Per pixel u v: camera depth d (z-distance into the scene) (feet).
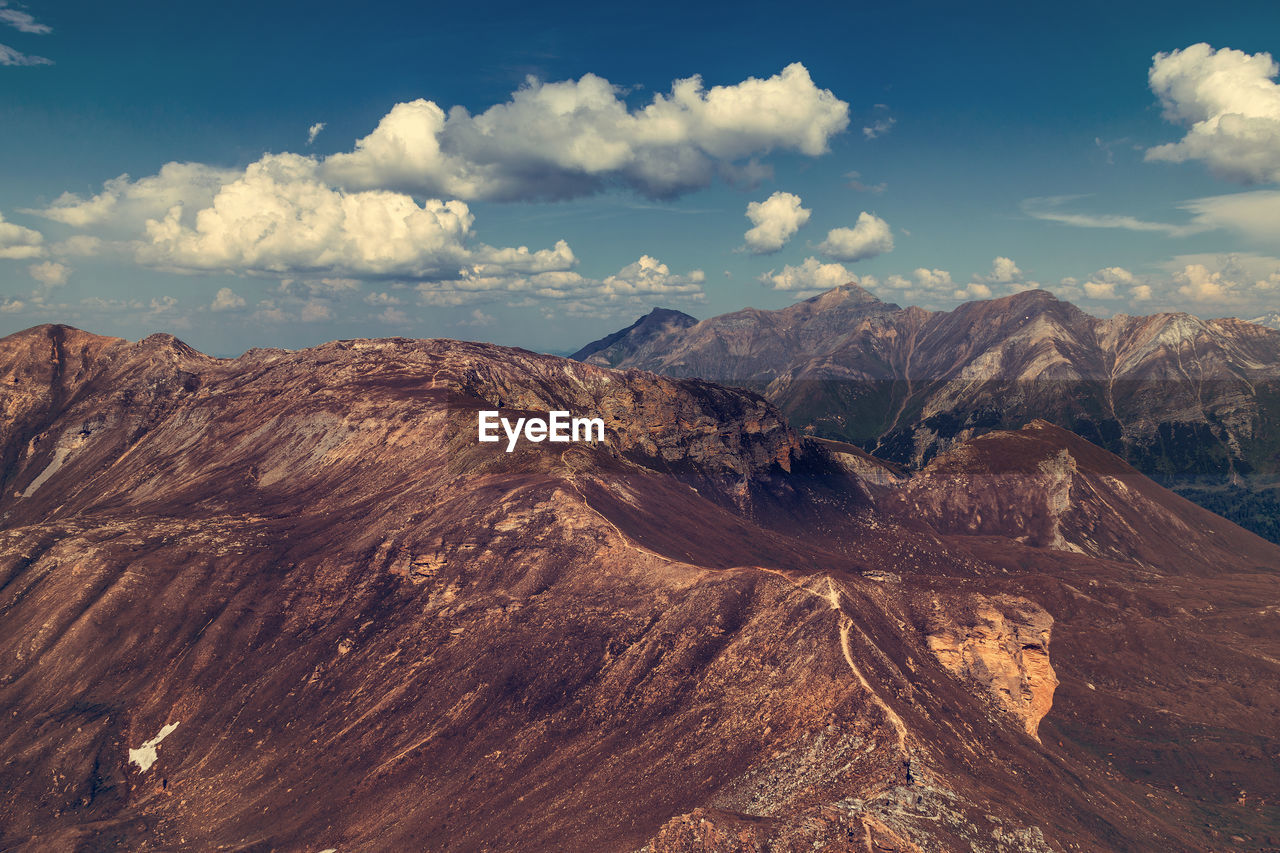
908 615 416.46
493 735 391.45
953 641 405.80
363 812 371.56
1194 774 458.50
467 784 366.84
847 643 351.05
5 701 495.00
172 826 402.52
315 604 524.52
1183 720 516.73
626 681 388.16
